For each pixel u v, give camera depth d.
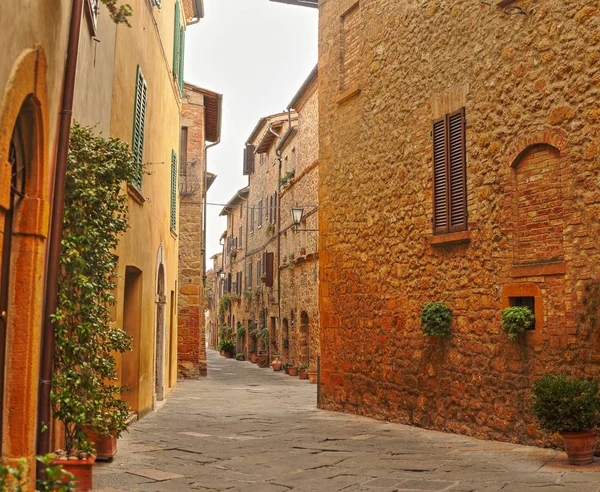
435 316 9.78
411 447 8.41
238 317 43.50
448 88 10.06
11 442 5.15
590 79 7.66
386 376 11.40
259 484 6.30
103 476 6.57
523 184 8.61
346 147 13.06
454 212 9.83
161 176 14.48
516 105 8.70
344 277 12.94
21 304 5.26
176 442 8.82
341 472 6.82
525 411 8.34
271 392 18.19
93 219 6.54
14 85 4.50
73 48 6.11
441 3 10.32
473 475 6.49
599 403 6.97
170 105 16.36
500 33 9.04
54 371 6.05
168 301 16.66
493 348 8.92
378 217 11.84
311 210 23.03
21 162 5.34
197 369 23.84
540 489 5.79
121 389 7.10
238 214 45.22
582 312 7.60
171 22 16.17
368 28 12.44
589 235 7.59
